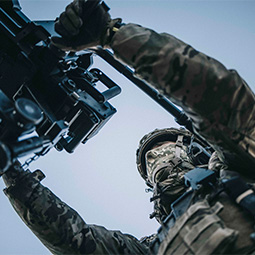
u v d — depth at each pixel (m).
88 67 3.84
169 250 2.58
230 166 2.93
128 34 2.59
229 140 2.60
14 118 2.38
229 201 2.69
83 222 3.41
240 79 2.50
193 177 2.99
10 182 3.45
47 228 3.25
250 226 2.52
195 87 2.40
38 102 3.24
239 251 2.43
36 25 3.23
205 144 4.12
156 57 2.45
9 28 3.30
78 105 3.31
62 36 2.85
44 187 3.50
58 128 2.89
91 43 2.82
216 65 2.44
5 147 2.25
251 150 2.68
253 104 2.55
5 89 3.38
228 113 2.47
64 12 2.73
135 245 3.59
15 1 3.50
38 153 3.09
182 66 2.40
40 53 3.26
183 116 3.49
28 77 3.28
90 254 3.23
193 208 2.65
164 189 3.62
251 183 2.79
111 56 3.42
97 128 3.52
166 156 4.14
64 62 3.40
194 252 2.41
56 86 3.28
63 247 3.24
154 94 3.43
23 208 3.33
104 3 2.75
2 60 3.34
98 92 3.52
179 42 2.52
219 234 2.37
